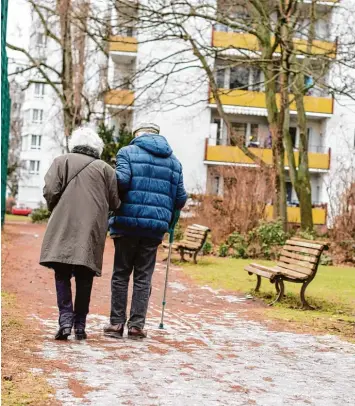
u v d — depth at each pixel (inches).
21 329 279.7
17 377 200.7
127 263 282.5
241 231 805.9
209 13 949.2
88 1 903.1
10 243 800.9
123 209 278.4
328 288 506.6
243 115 1643.7
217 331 309.0
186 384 206.2
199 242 649.0
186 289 461.1
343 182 844.6
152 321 330.0
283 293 407.5
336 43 791.1
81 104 1302.9
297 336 303.6
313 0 893.8
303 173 991.6
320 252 390.3
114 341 271.1
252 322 339.0
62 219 261.4
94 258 262.4
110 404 179.2
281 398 195.9
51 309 343.0
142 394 191.3
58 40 1320.1
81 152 272.1
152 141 283.3
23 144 3176.7
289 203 1577.3
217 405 184.2
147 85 944.9
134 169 278.2
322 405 191.0
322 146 1638.8
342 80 764.0
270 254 753.6
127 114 1443.2
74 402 179.0
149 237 280.8
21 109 3206.2
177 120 1455.5
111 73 1539.1
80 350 247.8
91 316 332.5
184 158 1600.6
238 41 1499.8
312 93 1633.9
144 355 246.4
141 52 1526.8
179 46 1521.9
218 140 1621.6
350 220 799.1
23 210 2539.4
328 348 278.4
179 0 853.2
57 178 263.0
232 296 434.3
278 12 842.2
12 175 2829.7
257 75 1592.0
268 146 1473.9
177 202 293.1
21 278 463.8
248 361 246.2
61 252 258.4
